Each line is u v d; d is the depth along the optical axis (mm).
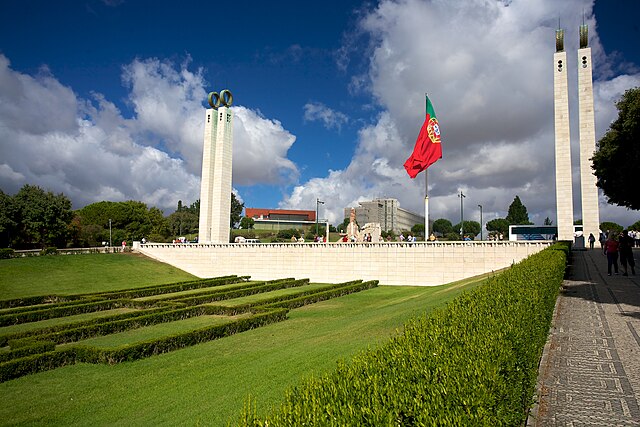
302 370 14242
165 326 27875
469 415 4758
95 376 17156
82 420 12758
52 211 77062
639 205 38219
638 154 32125
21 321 30453
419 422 4660
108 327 25531
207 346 21812
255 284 48812
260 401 11953
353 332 19766
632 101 33281
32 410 13750
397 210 185250
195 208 164375
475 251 46719
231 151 71312
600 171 39625
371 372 5750
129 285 54562
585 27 60531
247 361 17594
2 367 16672
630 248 26906
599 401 8828
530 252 43875
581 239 50000
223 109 70250
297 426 4504
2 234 71125
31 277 50906
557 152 57875
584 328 14453
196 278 62219
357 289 45188
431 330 7645
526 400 7590
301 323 27688
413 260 49938
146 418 12281
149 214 125938
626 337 13195
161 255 68062
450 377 5457
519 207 129875
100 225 113375
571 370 10602
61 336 23031
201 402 12898
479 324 7957
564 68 58375
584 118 59406
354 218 67375
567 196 57094
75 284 51500
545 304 12133
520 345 7195
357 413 4660
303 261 57094
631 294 20281
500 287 12016
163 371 17406
